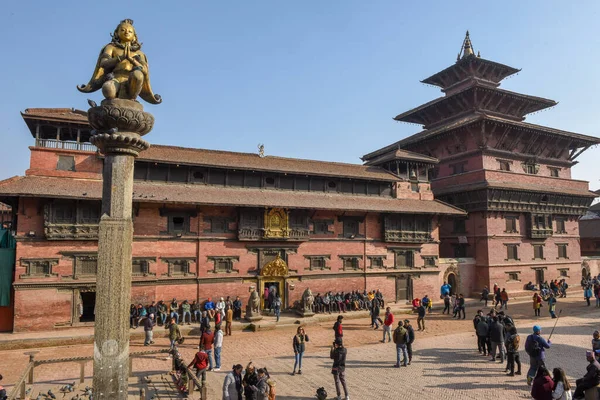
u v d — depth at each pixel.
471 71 57.72
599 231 65.44
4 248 26.83
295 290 35.62
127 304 9.37
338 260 38.06
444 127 51.47
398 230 41.00
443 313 37.31
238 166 34.50
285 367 20.09
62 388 16.06
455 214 42.94
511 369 17.97
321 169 39.78
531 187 49.66
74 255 27.94
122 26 10.12
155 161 31.58
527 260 49.50
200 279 31.88
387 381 17.62
